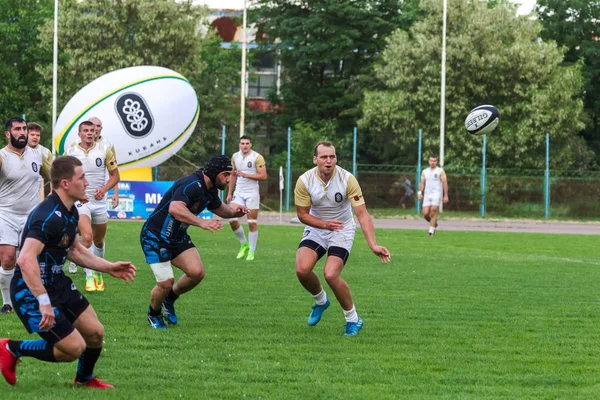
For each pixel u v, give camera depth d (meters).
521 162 70.50
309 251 15.63
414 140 73.06
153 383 11.53
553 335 15.73
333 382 11.84
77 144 20.98
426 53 73.62
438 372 12.61
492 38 73.69
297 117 92.44
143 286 21.69
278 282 22.88
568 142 73.25
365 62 92.56
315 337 15.16
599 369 12.96
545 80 73.44
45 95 74.31
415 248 35.19
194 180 15.32
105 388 11.20
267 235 40.94
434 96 72.69
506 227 55.34
